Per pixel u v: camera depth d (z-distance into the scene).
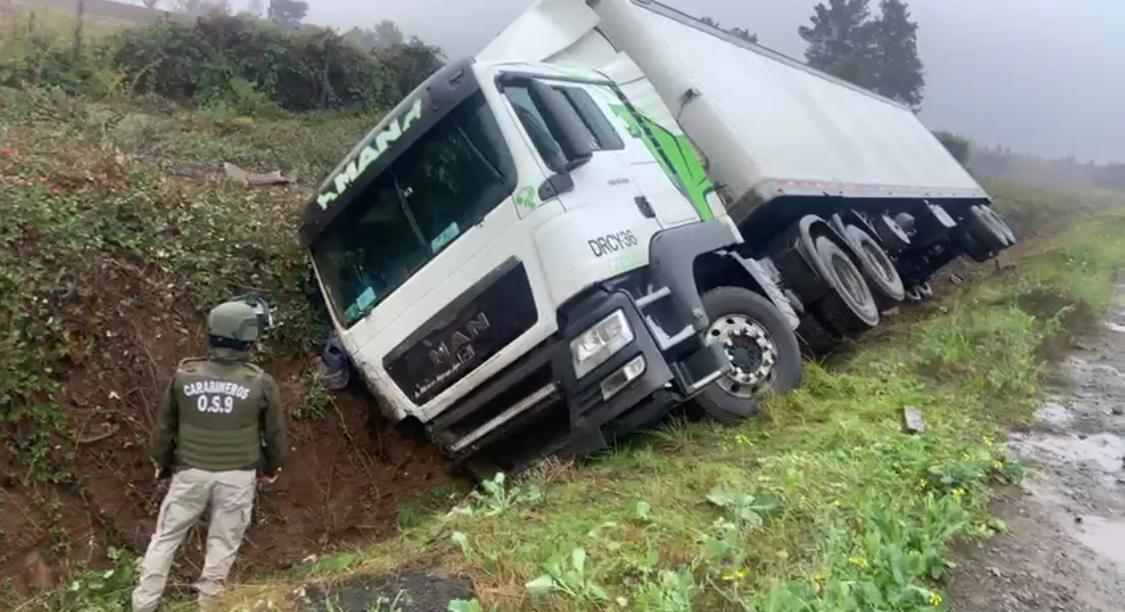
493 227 5.76
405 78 23.19
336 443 6.94
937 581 4.18
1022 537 4.79
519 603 3.74
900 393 7.19
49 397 5.71
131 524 5.75
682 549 4.17
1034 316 10.38
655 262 6.19
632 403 5.57
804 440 5.94
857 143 11.64
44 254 6.21
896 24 53.81
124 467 5.90
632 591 3.83
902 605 3.77
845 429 5.94
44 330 5.86
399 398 6.12
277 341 7.25
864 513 4.47
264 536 6.14
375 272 6.22
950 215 14.90
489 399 5.84
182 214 7.65
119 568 5.45
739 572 3.86
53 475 5.56
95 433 5.86
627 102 7.29
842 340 8.84
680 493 4.95
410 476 6.78
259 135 15.26
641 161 6.75
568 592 3.75
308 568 5.39
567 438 5.89
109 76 15.61
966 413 6.83
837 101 12.36
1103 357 9.31
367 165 6.07
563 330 5.68
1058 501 5.31
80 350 6.02
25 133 9.07
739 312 7.03
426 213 6.00
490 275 5.75
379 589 4.07
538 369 5.77
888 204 12.19
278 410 5.14
